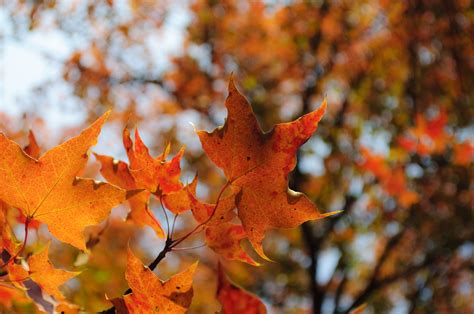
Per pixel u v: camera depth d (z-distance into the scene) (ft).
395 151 17.11
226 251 3.24
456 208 20.06
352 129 23.54
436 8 23.11
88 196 2.98
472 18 22.89
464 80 22.90
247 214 3.11
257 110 25.34
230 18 26.37
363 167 18.12
